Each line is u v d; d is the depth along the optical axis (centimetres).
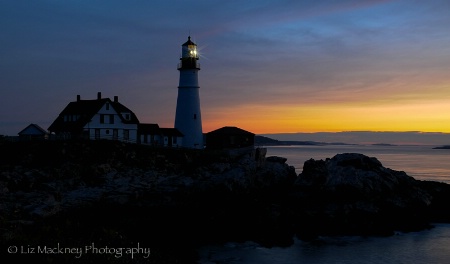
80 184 5281
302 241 4659
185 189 5275
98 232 3759
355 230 4981
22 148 6156
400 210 5453
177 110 8269
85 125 7144
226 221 4878
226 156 6831
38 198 4634
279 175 6200
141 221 4625
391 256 4275
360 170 5844
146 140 7738
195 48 8294
